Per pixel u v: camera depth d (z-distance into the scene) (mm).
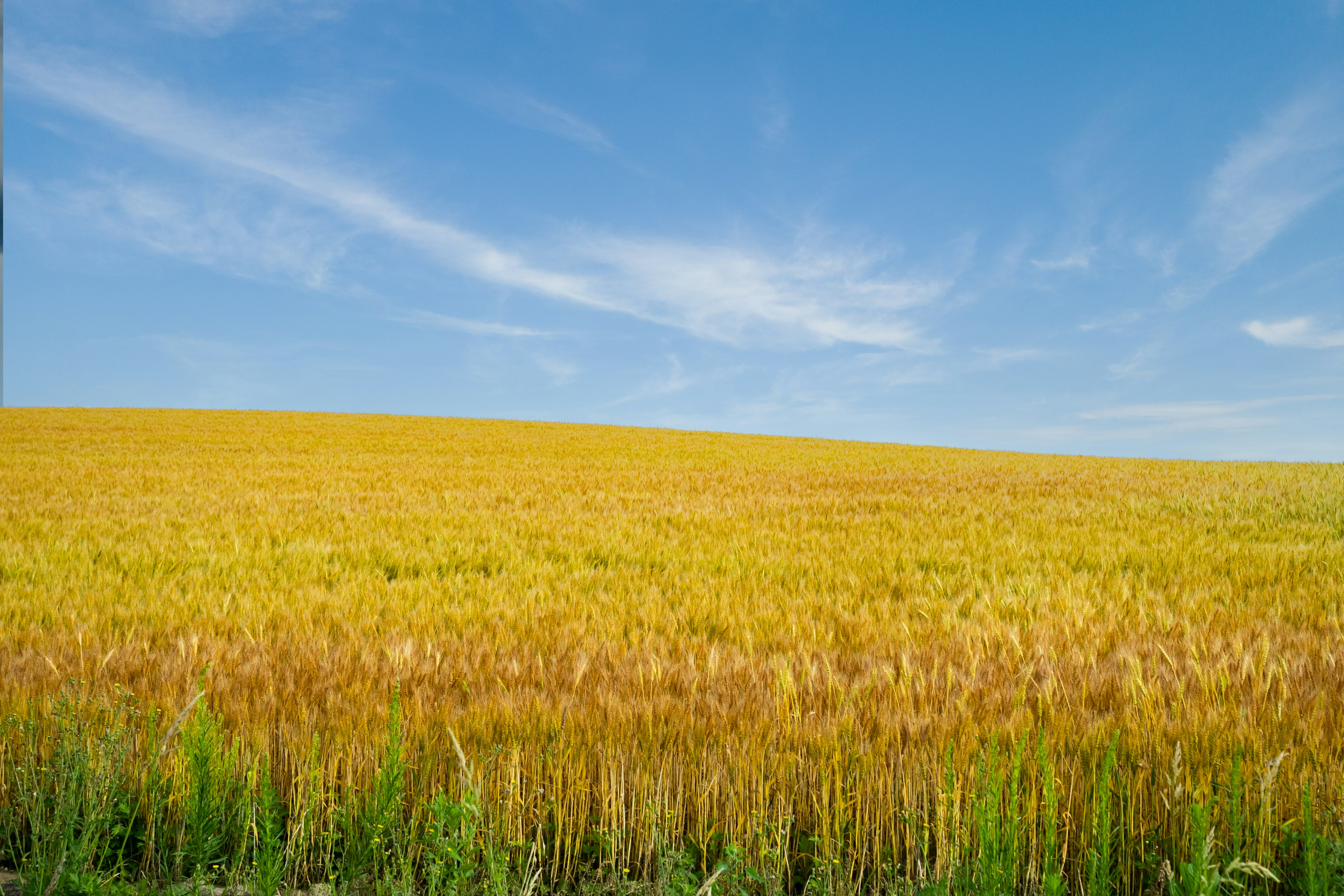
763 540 10703
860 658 4723
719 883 2715
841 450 35125
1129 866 2799
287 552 9297
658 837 2865
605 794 3080
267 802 2717
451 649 4895
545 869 2941
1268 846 2742
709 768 3193
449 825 2639
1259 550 9742
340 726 3412
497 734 3439
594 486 17797
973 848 2740
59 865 2611
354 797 2992
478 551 9617
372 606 6594
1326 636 5426
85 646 4945
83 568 8039
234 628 5609
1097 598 6906
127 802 3037
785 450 33844
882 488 18219
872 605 6648
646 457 28422
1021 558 9227
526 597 6914
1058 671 4340
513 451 29734
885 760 3244
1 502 13125
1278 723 3430
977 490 17625
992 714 3609
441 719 3467
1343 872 2508
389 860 2879
